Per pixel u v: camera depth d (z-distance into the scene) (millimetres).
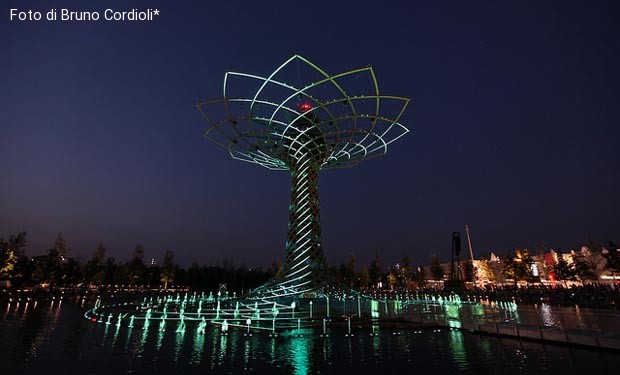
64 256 68250
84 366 12352
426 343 16672
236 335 18484
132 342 16625
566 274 56656
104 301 43531
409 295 48500
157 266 94812
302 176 27828
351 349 15344
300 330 19688
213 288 78562
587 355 14062
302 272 26141
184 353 14414
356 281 89125
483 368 12367
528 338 17203
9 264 49625
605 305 29859
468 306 26391
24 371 11570
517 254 66125
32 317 25266
